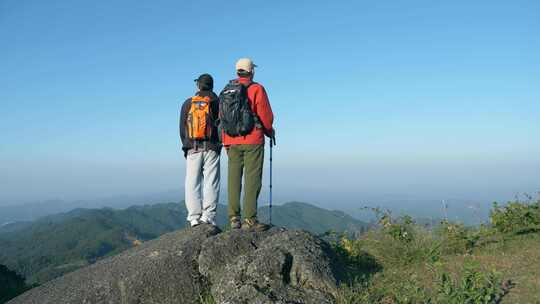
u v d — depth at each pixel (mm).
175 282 5031
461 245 6195
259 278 4504
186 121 6195
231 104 5473
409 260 5789
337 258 5641
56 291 5445
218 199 6277
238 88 5508
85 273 5742
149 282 4992
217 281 4984
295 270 4648
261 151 5660
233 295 4359
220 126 5926
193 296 5008
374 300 4312
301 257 4727
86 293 5070
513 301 4102
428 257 5727
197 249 5324
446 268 5254
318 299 4285
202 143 6074
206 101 6051
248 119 5488
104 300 4969
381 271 5543
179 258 5180
